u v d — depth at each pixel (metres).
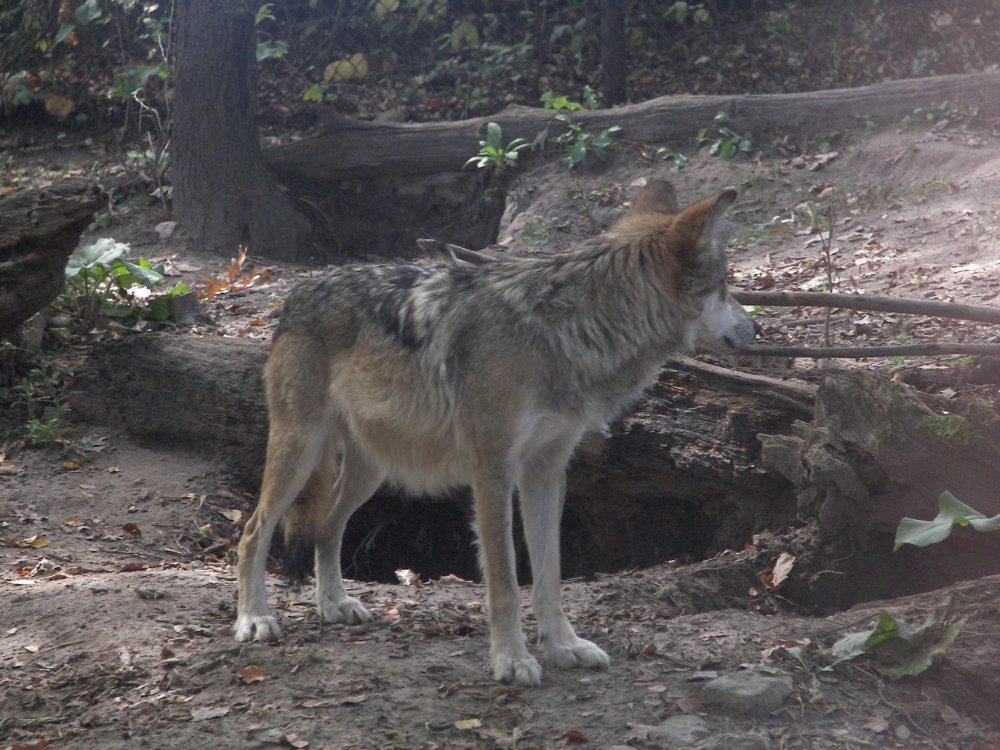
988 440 8.79
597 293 7.14
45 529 10.42
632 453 10.84
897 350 9.84
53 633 7.78
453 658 7.34
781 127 21.41
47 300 12.27
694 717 6.35
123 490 11.55
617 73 24.52
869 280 14.80
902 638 7.03
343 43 27.70
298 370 8.05
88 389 12.84
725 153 20.84
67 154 23.88
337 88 26.33
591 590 9.02
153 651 7.39
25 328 13.68
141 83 21.94
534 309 7.04
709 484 10.63
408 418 7.54
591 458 10.99
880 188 19.11
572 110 22.77
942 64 26.06
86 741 6.27
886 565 9.27
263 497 8.05
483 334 7.10
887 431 8.91
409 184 22.23
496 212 21.98
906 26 27.09
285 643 7.65
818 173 20.05
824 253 16.50
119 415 12.67
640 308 7.23
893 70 26.02
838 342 12.40
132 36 25.66
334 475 8.23
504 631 6.98
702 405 10.57
